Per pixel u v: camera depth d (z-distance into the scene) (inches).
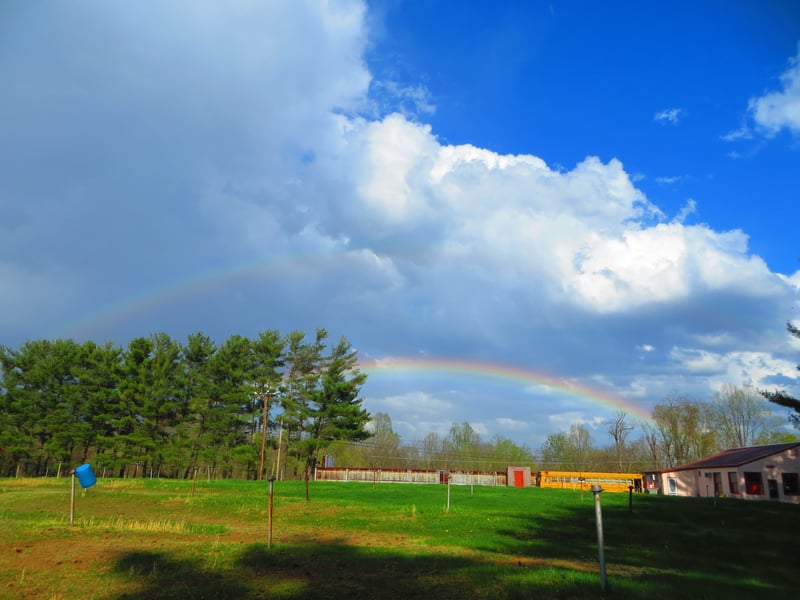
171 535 637.3
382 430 3823.8
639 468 3708.2
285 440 2773.1
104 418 2536.9
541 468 3786.9
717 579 479.8
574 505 1289.4
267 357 2711.6
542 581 416.8
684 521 1024.2
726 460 2086.6
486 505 1216.2
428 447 3870.6
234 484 1791.3
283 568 455.2
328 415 2586.1
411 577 430.9
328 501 1159.0
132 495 1212.5
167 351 2674.7
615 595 370.0
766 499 1806.1
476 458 3762.3
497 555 577.6
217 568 446.3
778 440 3097.9
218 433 2615.7
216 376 2709.2
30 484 1686.8
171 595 362.3
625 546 710.5
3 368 2591.0
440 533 756.0
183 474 2807.6
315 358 2802.7
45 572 417.7
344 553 537.3
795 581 511.5
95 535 603.2
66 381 2637.8
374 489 1611.7
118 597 358.0
